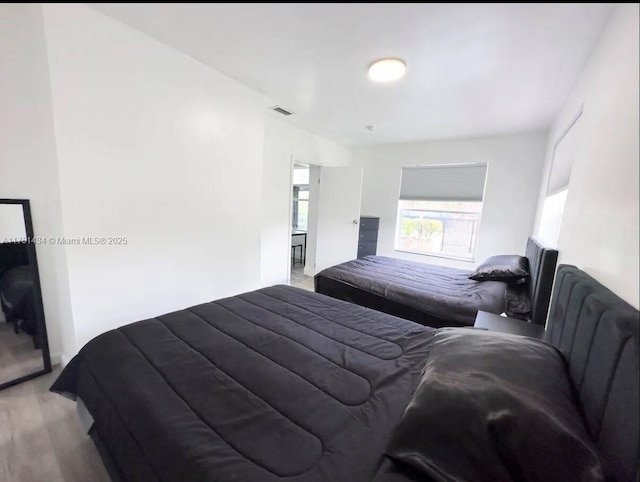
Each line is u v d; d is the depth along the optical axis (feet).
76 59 5.25
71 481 4.17
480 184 13.06
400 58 6.22
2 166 5.82
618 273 2.94
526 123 10.41
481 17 3.05
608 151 3.54
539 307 6.07
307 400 3.29
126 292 6.57
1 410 5.48
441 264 14.29
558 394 2.55
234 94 8.16
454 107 9.20
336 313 5.83
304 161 13.75
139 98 6.23
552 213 8.54
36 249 6.37
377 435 2.83
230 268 8.91
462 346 3.34
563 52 5.45
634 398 1.98
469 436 2.26
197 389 3.45
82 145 5.52
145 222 6.72
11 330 6.23
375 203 16.06
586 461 2.08
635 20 2.86
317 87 8.20
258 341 4.57
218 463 2.48
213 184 8.06
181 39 5.38
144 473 2.82
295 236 19.47
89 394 3.98
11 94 5.74
